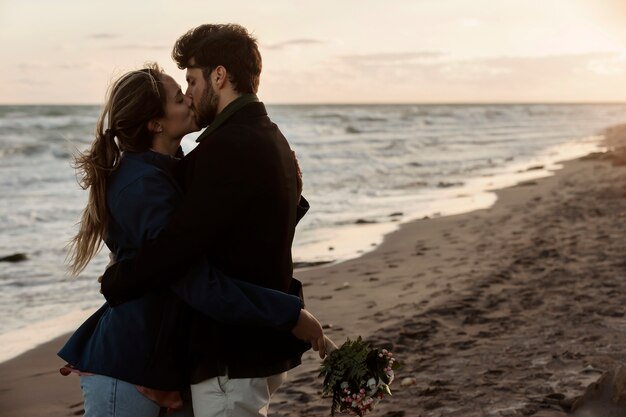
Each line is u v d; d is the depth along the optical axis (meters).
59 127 34.84
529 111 118.69
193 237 2.17
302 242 11.17
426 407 4.05
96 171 2.35
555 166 25.06
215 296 2.19
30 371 5.75
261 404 2.35
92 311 7.69
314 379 4.86
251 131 2.29
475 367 4.69
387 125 58.25
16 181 20.00
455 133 52.53
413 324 5.90
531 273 7.49
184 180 2.36
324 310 6.83
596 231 9.76
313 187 19.45
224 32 2.37
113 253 2.43
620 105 193.50
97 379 2.31
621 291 6.41
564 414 3.73
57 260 10.28
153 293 2.33
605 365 4.46
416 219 13.27
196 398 2.33
